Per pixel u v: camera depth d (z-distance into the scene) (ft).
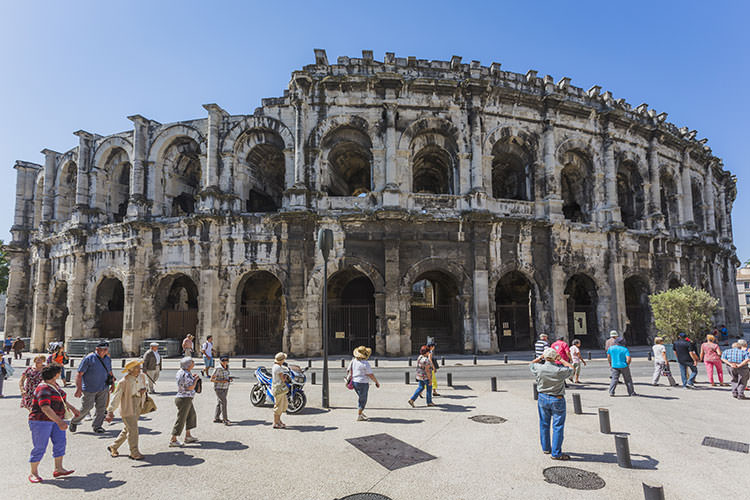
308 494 25.27
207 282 103.30
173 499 24.64
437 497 24.82
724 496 25.12
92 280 116.88
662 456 31.78
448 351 109.60
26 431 39.81
